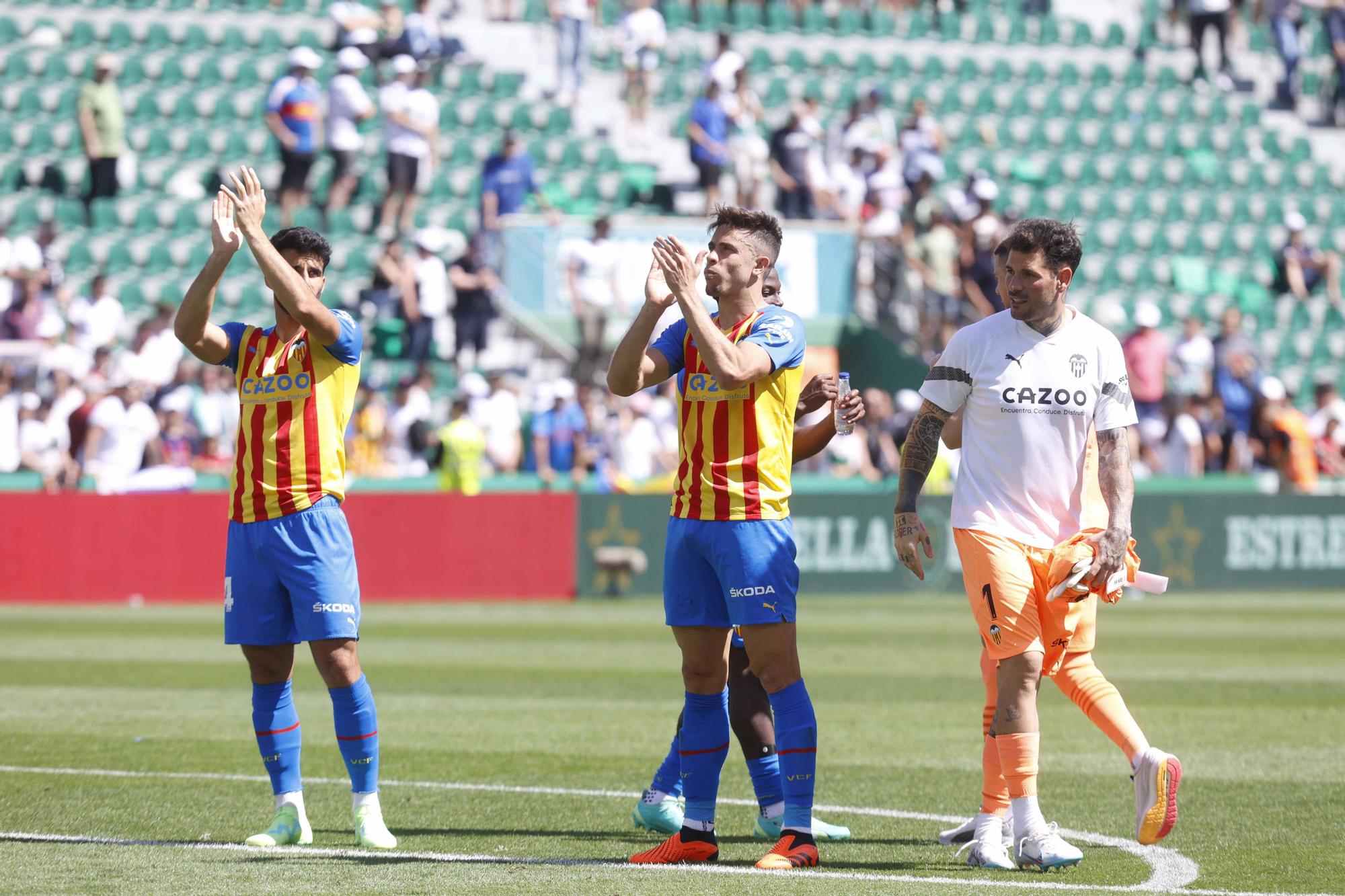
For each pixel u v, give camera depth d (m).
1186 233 98.62
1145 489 74.50
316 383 19.59
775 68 101.25
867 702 35.38
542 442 67.62
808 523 69.19
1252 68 115.50
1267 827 20.94
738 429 18.58
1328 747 28.52
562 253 76.50
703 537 18.66
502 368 75.88
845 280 80.00
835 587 69.69
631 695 36.19
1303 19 117.12
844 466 72.69
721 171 82.44
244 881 16.88
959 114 102.62
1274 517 75.25
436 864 18.12
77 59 89.56
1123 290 93.81
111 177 80.75
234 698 34.50
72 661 41.75
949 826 21.41
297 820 19.66
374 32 89.69
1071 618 18.75
